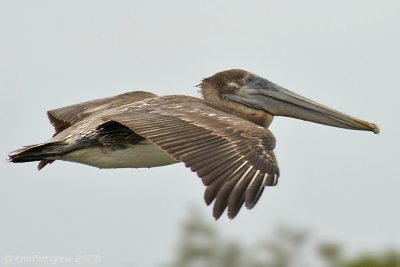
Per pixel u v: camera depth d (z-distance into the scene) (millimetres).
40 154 16031
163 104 15719
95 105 17125
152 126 14430
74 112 17125
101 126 15875
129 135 16062
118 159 16266
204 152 13773
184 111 14984
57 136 16234
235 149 13773
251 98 17859
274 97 17828
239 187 13242
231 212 13016
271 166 13555
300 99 17797
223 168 13492
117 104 17000
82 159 16203
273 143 14023
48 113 17234
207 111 14969
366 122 17609
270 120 17891
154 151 16219
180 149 13844
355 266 17562
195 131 14156
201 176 13430
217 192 13188
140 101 16266
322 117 17719
